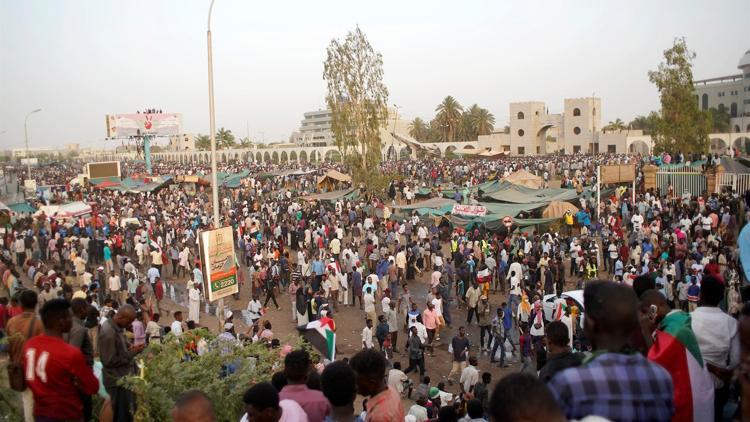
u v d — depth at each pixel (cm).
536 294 1619
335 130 4188
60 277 1878
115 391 640
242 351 771
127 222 3175
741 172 3269
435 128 11969
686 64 4066
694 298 1641
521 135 9088
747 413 292
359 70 4147
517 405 248
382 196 4228
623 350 300
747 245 561
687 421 392
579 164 5766
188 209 3875
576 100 8688
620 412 274
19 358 553
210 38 1789
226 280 1503
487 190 3841
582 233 2814
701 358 405
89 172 5694
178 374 670
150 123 8219
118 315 671
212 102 1794
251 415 430
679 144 4094
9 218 3294
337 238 2797
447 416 735
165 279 2639
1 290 2033
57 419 512
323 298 1930
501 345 1573
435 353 1702
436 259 2362
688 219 2536
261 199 4672
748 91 9994
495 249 2383
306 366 530
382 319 1605
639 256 2242
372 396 457
